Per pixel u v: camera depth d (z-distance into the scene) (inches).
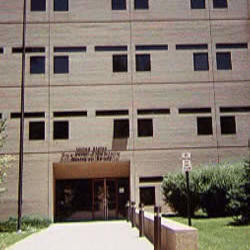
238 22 1184.2
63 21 1159.0
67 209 1126.4
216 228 622.8
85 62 1143.6
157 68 1149.1
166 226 391.5
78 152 1096.8
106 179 1138.0
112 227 823.7
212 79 1151.0
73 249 474.9
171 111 1130.0
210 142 1119.0
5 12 1154.7
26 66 1131.9
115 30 1162.6
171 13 1178.0
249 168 714.8
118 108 1124.5
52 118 1111.0
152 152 1107.9
